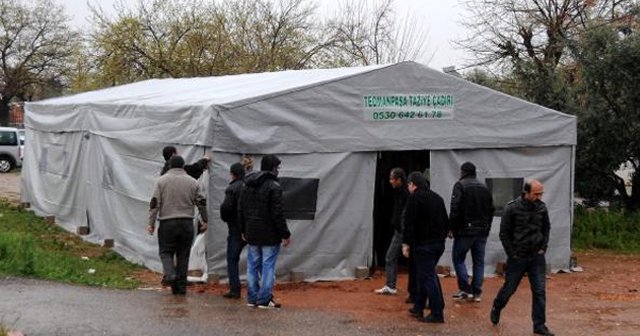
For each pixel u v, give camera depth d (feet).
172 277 33.58
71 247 48.32
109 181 48.80
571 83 68.08
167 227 33.63
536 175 44.70
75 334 25.53
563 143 45.16
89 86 117.08
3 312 28.14
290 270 39.09
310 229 39.37
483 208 35.40
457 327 29.86
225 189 36.76
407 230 30.09
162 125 41.70
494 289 38.99
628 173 68.74
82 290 33.65
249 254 31.91
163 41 117.19
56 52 190.08
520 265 29.19
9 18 187.32
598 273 45.29
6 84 188.85
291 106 38.81
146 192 43.21
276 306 32.09
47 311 28.73
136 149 44.78
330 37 125.80
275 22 122.42
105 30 116.47
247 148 37.60
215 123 36.83
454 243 35.70
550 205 45.06
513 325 30.58
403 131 41.42
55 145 60.59
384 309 32.96
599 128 60.34
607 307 35.19
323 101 39.52
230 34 119.85
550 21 86.99
